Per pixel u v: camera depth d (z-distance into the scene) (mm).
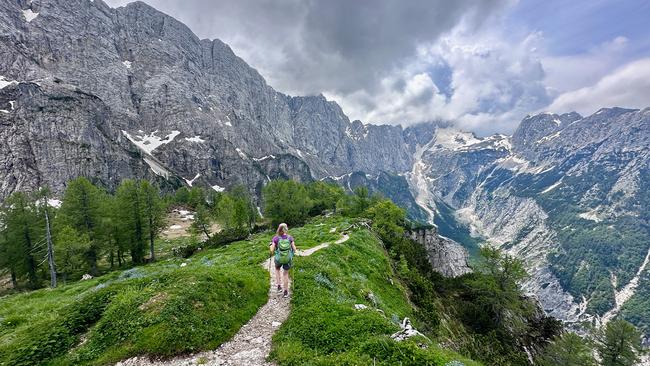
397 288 31391
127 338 11328
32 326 13445
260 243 42531
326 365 9945
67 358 10789
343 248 32438
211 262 30594
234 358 10867
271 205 86250
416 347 10641
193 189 161625
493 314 50938
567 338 48031
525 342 48375
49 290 32938
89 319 13016
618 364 46281
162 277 15594
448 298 52750
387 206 75062
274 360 10711
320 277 19016
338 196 119375
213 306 13305
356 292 20078
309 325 12789
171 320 11859
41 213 60469
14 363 10453
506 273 50125
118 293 14242
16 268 58406
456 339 33000
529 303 60312
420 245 73875
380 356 10352
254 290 16250
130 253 74125
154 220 70688
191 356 10867
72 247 54875
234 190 152250
